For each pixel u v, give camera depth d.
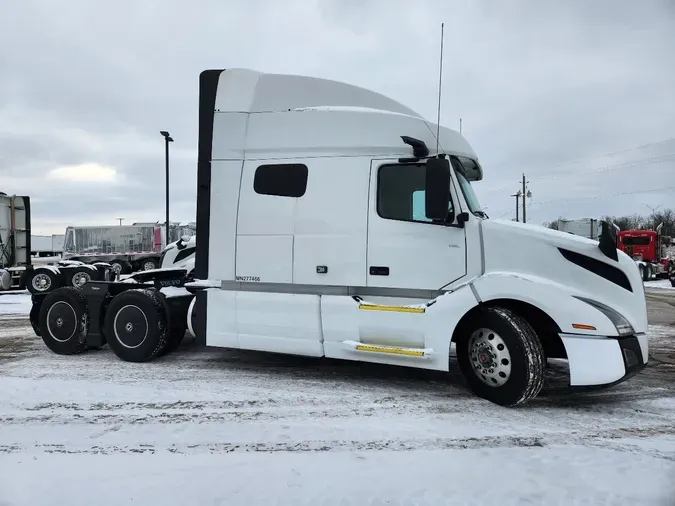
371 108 5.48
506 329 4.58
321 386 5.38
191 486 3.11
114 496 3.00
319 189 5.37
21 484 3.15
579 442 3.85
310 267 5.39
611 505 2.91
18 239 18.83
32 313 7.43
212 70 5.88
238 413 4.50
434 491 3.06
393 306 4.98
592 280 4.52
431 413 4.51
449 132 5.36
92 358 6.72
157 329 6.33
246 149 5.68
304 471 3.32
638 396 5.11
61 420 4.32
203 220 5.85
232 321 5.70
